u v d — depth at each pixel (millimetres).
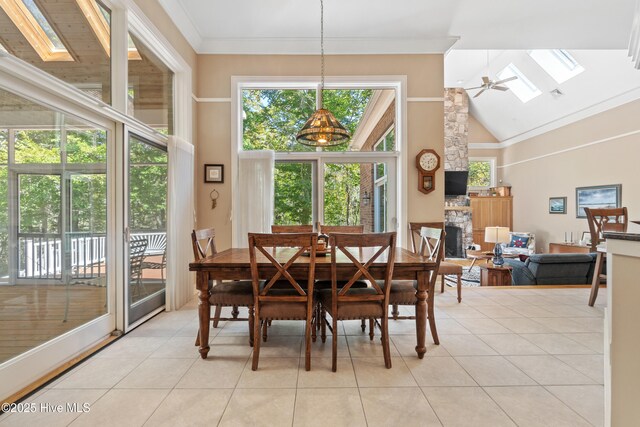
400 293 2234
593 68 5973
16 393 1746
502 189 9375
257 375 1977
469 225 8734
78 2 2207
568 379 1934
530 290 4031
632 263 876
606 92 6129
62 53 2049
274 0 3309
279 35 3973
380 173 4344
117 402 1692
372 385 1864
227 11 3479
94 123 2340
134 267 2797
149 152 3031
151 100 3203
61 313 2100
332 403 1690
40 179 1935
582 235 6961
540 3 3381
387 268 2076
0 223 1700
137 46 2945
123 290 2596
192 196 3660
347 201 4348
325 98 4320
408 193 4207
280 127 4336
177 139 3305
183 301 3428
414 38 4051
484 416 1592
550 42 4180
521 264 4637
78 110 2172
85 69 2258
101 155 2445
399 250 2891
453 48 4336
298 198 4367
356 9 3465
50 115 1984
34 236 1899
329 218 4340
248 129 4309
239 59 4141
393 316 2748
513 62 7184
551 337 2557
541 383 1889
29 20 1823
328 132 2613
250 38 4016
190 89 3816
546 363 2131
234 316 2881
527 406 1671
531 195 8594
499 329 2729
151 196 3064
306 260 2287
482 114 9500
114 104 2531
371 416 1589
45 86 1835
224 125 4137
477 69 7699
